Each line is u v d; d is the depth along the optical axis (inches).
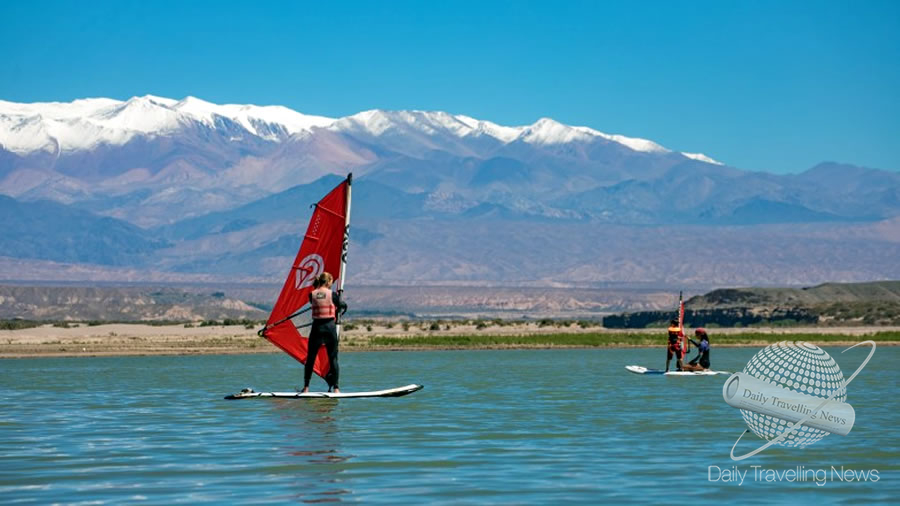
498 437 1483.8
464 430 1557.6
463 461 1278.3
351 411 1814.7
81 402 2073.1
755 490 1102.4
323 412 1797.5
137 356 4606.3
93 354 4761.3
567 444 1417.3
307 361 2023.9
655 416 1748.3
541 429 1569.9
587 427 1596.9
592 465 1250.6
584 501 1047.0
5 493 1088.2
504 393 2222.0
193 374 3083.2
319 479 1162.6
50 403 2055.9
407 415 1754.4
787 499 1058.1
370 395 2073.1
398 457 1306.6
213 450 1365.7
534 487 1117.7
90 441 1457.9
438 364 3654.0
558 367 3398.1
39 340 6210.6
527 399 2066.9
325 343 2006.6
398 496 1071.0
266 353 4790.8
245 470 1217.4
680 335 2942.9
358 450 1362.0
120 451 1362.0
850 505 1031.0
